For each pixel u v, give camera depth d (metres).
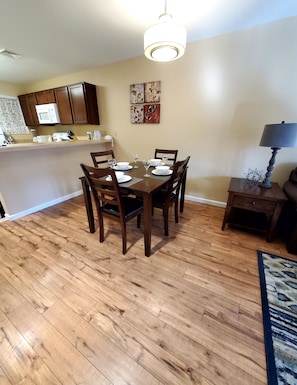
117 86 3.09
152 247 1.84
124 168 2.11
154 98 2.78
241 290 1.36
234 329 1.10
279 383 0.86
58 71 3.41
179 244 1.89
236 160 2.49
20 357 0.97
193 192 2.96
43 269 1.57
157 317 1.17
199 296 1.31
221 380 0.88
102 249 1.82
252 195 1.80
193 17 1.80
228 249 1.81
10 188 2.36
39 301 1.28
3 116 4.16
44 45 2.35
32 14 1.72
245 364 0.94
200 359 0.96
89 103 3.30
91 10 1.67
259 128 2.23
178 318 1.16
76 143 2.83
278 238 1.97
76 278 1.48
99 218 1.83
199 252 1.77
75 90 3.28
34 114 4.18
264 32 1.92
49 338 1.06
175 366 0.93
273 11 1.71
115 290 1.37
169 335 1.07
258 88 2.12
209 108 2.45
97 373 0.91
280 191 1.88
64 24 1.90
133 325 1.12
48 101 3.78
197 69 2.37
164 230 2.09
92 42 2.29
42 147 2.42
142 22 1.87
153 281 1.44
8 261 1.67
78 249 1.82
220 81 2.29
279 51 1.92
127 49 2.49
